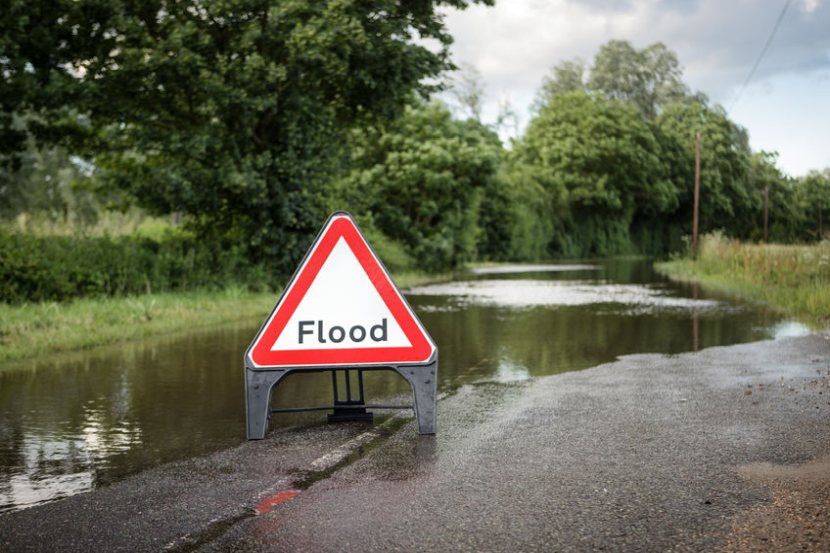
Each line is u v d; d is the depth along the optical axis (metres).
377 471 4.32
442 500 3.82
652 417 5.61
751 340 10.09
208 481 4.22
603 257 69.00
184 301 14.29
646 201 76.31
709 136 83.44
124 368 8.35
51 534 3.46
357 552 3.20
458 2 18.20
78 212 20.38
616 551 3.18
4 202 38.28
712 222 84.69
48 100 15.56
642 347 9.70
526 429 5.30
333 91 18.86
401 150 30.28
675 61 93.19
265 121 18.17
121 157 18.73
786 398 6.23
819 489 3.89
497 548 3.22
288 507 3.74
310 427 5.58
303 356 5.36
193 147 16.33
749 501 3.73
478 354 9.30
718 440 4.91
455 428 5.37
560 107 73.75
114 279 15.01
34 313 11.72
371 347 5.38
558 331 11.62
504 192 51.47
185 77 16.05
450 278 28.61
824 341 9.72
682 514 3.57
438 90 18.77
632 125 73.69
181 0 16.09
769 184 91.12
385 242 27.98
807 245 21.33
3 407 6.42
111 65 16.56
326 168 19.44
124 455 4.93
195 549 3.26
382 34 17.17
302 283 5.39
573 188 69.56
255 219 18.55
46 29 15.24
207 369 8.29
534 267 40.88
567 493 3.90
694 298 18.19
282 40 16.30
